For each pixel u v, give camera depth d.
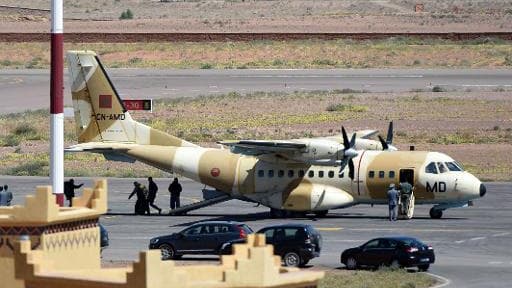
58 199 143.25
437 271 190.12
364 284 173.88
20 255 73.19
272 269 68.25
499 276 185.00
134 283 65.00
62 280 71.31
